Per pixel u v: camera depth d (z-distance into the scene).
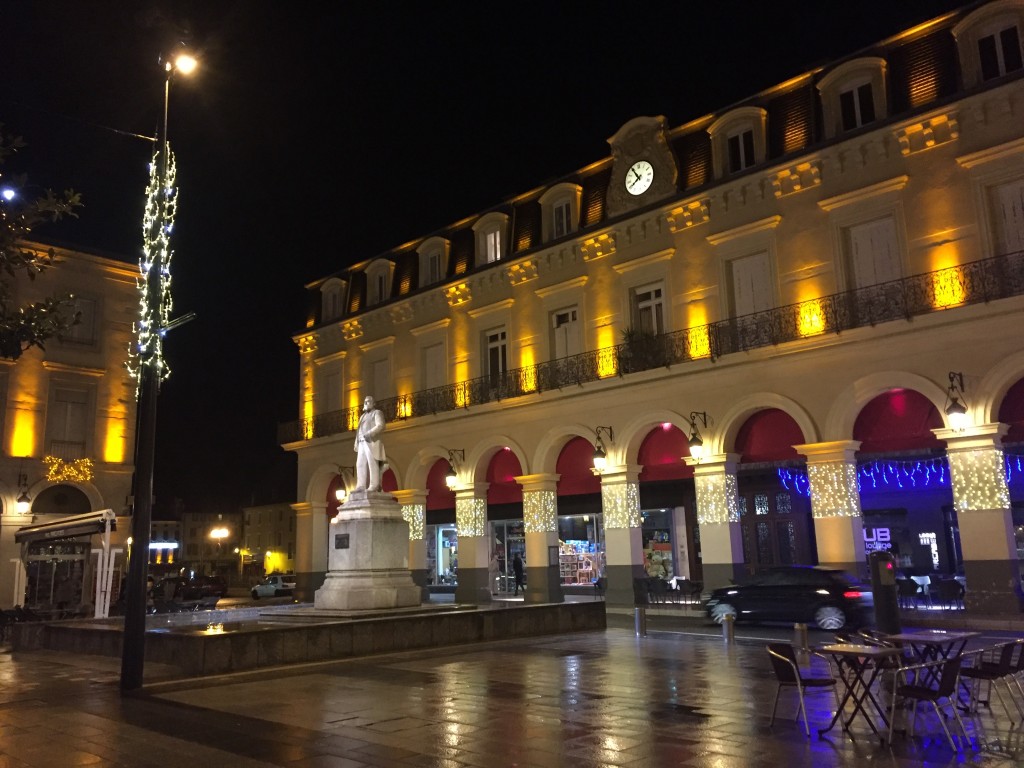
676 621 19.77
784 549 25.22
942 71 19.09
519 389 26.31
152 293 11.60
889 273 19.50
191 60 12.40
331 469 32.44
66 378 29.17
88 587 28.08
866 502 25.56
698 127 23.83
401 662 12.23
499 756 6.64
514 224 28.20
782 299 21.09
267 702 9.24
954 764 6.13
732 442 21.70
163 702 9.47
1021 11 18.00
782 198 21.45
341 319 33.28
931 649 9.01
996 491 17.06
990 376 17.25
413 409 29.61
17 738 7.72
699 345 22.28
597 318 25.11
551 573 25.12
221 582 35.91
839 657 9.11
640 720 7.89
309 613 15.06
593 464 24.67
